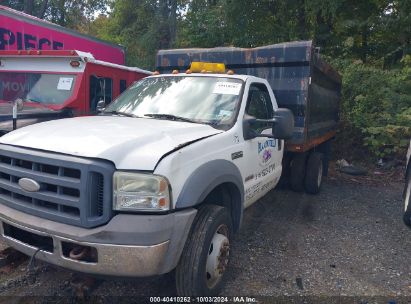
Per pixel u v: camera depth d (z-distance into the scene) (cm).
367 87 1108
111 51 1280
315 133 707
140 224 281
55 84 785
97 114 479
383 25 1290
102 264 284
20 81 808
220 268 359
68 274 394
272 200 699
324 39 1418
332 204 692
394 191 808
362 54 1440
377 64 1421
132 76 984
